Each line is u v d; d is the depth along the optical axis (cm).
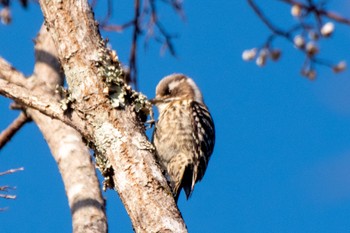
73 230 1068
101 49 875
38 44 1367
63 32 874
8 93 878
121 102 859
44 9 893
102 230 1069
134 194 812
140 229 800
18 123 1292
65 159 1186
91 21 884
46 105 873
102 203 1114
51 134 1234
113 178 837
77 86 864
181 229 794
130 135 842
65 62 874
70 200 1120
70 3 879
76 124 862
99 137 847
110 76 863
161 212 799
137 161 828
